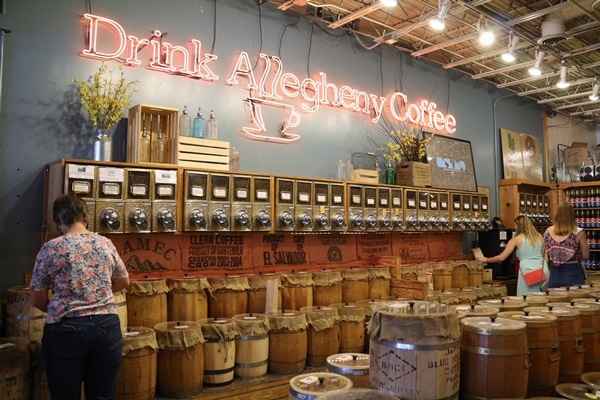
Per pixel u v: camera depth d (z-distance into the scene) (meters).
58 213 2.73
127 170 3.63
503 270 6.97
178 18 4.46
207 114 4.60
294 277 4.36
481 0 4.93
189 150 4.03
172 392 3.31
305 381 2.24
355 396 1.88
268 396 3.64
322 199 4.80
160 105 4.32
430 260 6.38
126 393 3.06
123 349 3.05
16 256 3.62
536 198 8.09
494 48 6.80
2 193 3.58
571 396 2.12
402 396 1.99
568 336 2.74
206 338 3.53
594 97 7.37
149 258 4.06
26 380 2.99
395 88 6.39
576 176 8.83
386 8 5.70
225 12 4.78
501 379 2.22
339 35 5.77
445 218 6.07
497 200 7.89
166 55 4.34
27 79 3.71
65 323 2.52
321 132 5.48
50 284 2.63
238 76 4.84
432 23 4.88
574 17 5.69
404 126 6.41
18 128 3.66
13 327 3.26
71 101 3.89
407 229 5.58
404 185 5.83
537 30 6.08
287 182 4.55
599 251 8.21
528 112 8.86
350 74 5.86
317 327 3.96
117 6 4.13
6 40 3.62
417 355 1.98
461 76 7.43
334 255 5.31
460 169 6.89
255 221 4.29
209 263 4.39
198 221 3.91
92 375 2.62
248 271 4.62
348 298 4.78
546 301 3.39
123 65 4.14
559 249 4.91
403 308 2.20
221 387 3.50
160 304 3.64
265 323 3.77
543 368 2.50
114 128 4.06
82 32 3.96
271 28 5.12
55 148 3.80
